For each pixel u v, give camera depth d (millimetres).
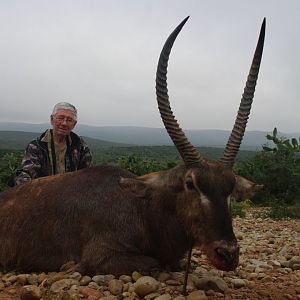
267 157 5941
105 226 1890
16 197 2133
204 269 2043
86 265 1867
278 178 5551
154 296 1601
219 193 1657
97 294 1623
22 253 2014
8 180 4875
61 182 2080
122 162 5793
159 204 1864
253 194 1860
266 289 1763
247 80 1865
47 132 2656
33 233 2006
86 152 2742
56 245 1970
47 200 2027
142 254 1909
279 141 5977
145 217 1894
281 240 3018
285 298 1663
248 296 1675
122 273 1833
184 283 1658
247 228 3684
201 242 1673
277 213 4504
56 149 2648
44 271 2006
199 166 1708
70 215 1956
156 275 1835
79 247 1938
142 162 5797
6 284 1826
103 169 2064
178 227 1833
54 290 1692
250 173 5785
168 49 1789
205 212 1649
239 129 1832
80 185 2016
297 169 5566
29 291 1623
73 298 1580
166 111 1786
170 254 1897
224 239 1597
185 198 1750
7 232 2053
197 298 1584
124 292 1646
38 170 2596
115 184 1979
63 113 2604
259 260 2328
